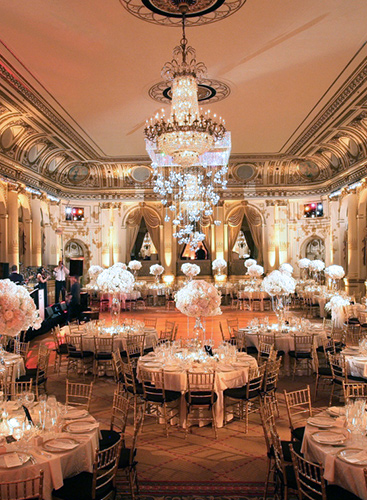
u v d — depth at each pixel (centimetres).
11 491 331
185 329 1341
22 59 858
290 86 1009
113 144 1527
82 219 2111
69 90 1016
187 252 2166
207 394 586
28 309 461
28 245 1625
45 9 689
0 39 780
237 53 846
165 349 686
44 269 1584
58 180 1977
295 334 873
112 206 2120
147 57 857
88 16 712
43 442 380
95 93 1036
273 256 2117
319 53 849
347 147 1597
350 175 1672
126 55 846
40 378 710
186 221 2128
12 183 1450
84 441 383
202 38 788
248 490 439
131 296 1866
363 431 376
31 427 392
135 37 779
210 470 481
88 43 799
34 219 1673
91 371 889
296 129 1364
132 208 2134
